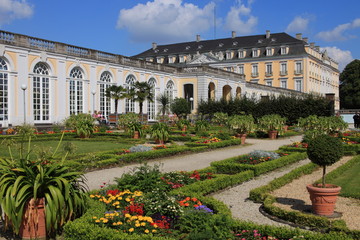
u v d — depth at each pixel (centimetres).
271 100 3794
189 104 3819
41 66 2766
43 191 568
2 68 2470
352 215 694
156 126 1934
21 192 530
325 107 3488
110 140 2042
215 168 1117
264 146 1970
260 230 541
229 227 543
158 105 3966
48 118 2820
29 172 559
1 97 2458
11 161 630
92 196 689
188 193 744
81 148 1691
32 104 2662
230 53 7075
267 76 6856
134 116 2431
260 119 2559
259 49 6931
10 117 2509
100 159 1291
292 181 1022
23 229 561
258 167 1104
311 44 7512
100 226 540
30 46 2650
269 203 738
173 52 7381
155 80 4047
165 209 594
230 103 3859
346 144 1717
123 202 649
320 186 708
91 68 3209
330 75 8550
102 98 3369
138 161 1358
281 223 661
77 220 545
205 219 550
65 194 548
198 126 2545
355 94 7131
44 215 563
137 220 542
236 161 1277
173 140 2183
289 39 6788
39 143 1828
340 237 503
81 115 2328
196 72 4194
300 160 1434
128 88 3634
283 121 2533
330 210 694
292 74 6650
